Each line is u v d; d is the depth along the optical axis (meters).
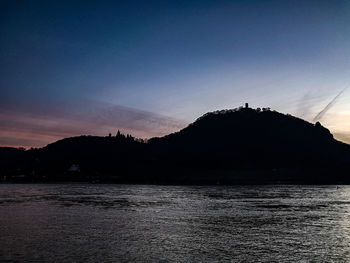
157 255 44.16
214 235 58.47
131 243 51.31
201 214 90.56
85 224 71.00
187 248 48.12
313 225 70.75
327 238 56.00
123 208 106.00
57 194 177.12
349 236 57.84
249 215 88.62
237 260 41.84
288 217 84.19
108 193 190.12
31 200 135.25
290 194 191.12
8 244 50.25
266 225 70.62
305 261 41.47
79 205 115.25
